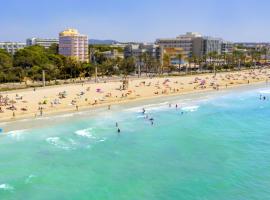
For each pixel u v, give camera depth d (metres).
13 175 55.16
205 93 143.75
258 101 128.12
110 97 121.25
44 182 52.97
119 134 78.88
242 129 85.50
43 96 116.19
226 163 61.22
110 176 55.44
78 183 52.81
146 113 101.44
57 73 163.12
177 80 171.38
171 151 67.56
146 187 51.56
